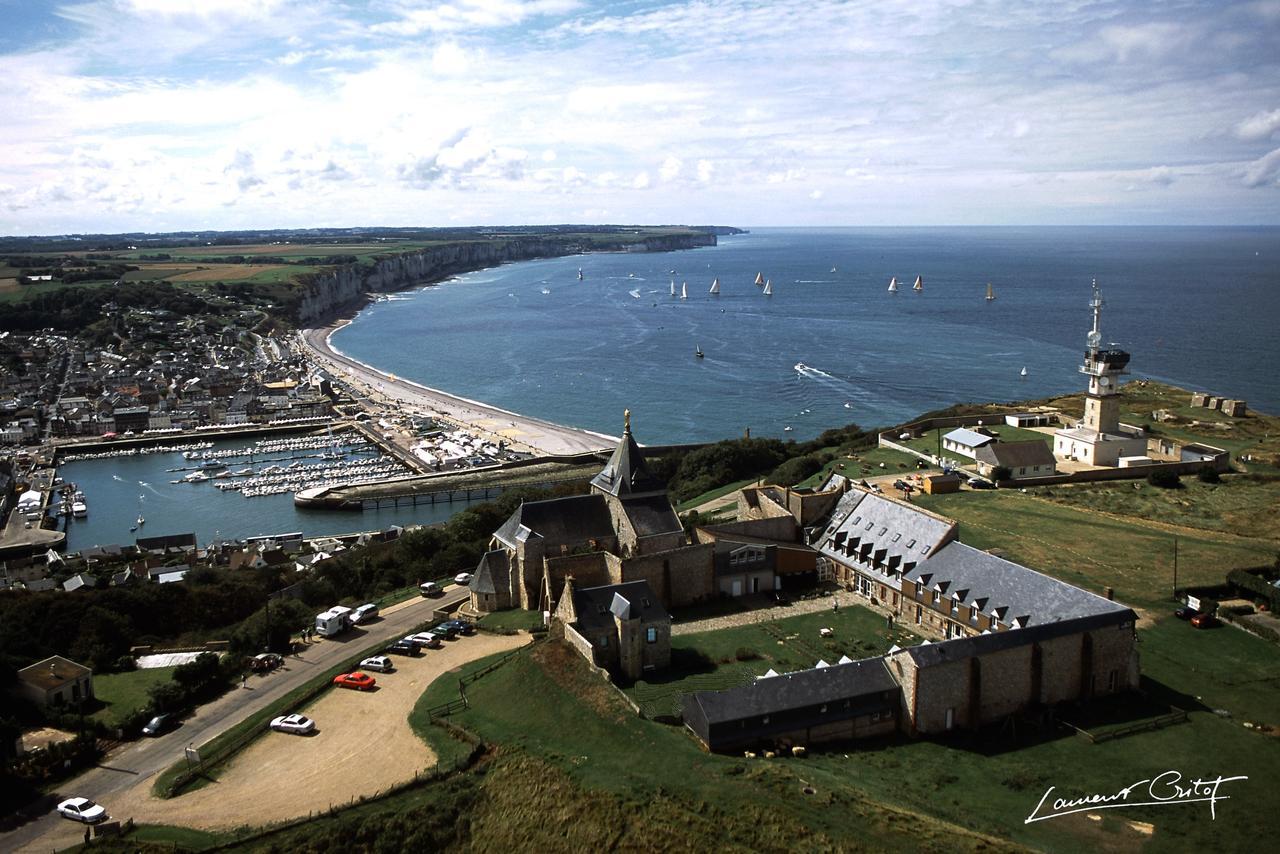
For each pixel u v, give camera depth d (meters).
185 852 69.75
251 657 107.81
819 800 68.06
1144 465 169.50
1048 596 95.50
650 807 69.12
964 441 186.12
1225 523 143.25
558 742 80.38
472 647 107.88
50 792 80.44
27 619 118.31
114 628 118.44
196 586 139.12
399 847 70.94
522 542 117.25
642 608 96.94
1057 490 161.25
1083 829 67.62
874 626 108.06
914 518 118.19
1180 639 102.00
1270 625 103.88
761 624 109.50
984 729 84.38
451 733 85.38
